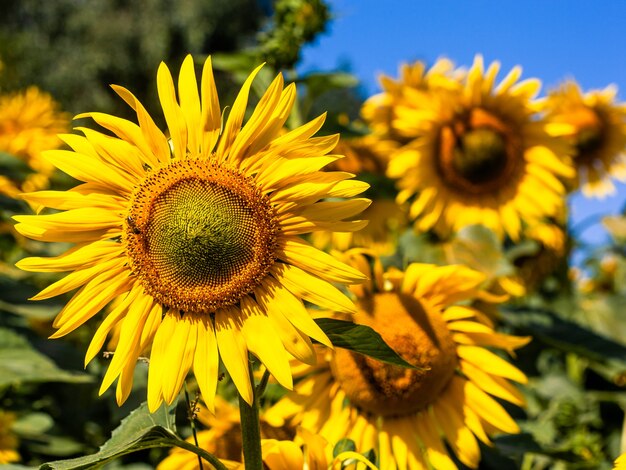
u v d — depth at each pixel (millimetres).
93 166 344
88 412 666
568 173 764
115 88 339
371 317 452
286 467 387
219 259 336
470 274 463
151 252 340
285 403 466
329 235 825
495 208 766
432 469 461
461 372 467
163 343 333
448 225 744
